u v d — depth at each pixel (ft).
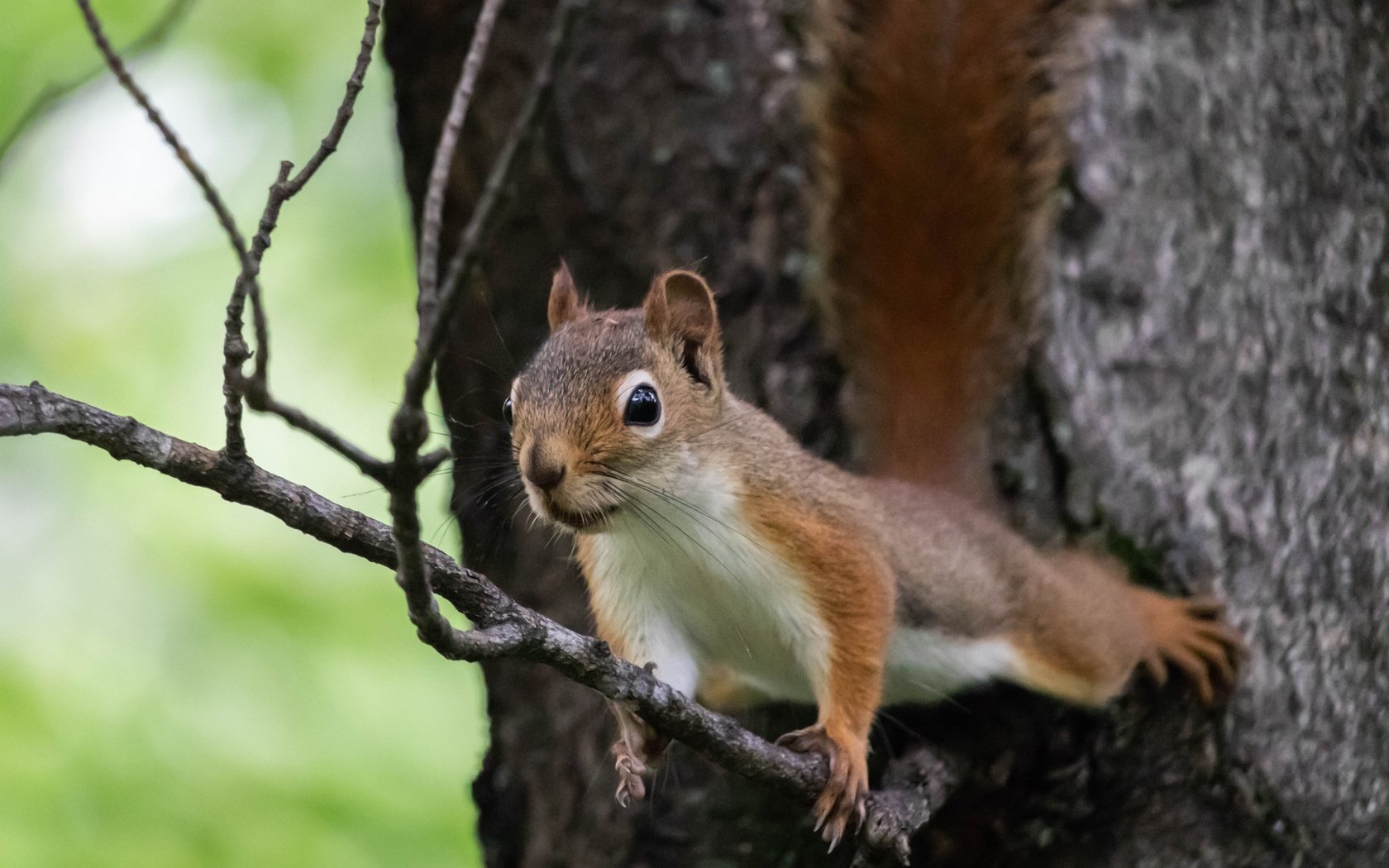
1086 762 10.73
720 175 10.85
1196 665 10.73
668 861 10.82
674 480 10.66
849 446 10.85
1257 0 10.82
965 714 10.76
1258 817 10.72
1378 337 10.82
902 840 10.58
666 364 10.67
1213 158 10.78
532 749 10.89
